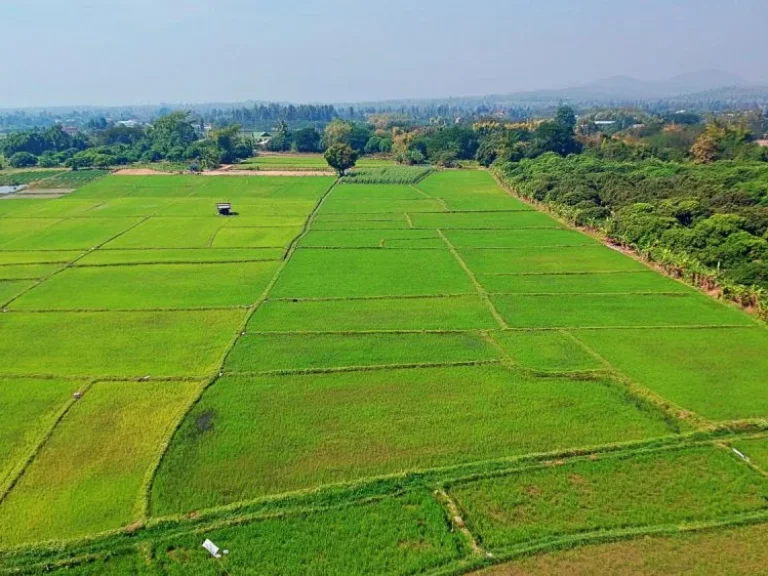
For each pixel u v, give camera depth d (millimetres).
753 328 39656
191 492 24094
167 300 46875
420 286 49844
